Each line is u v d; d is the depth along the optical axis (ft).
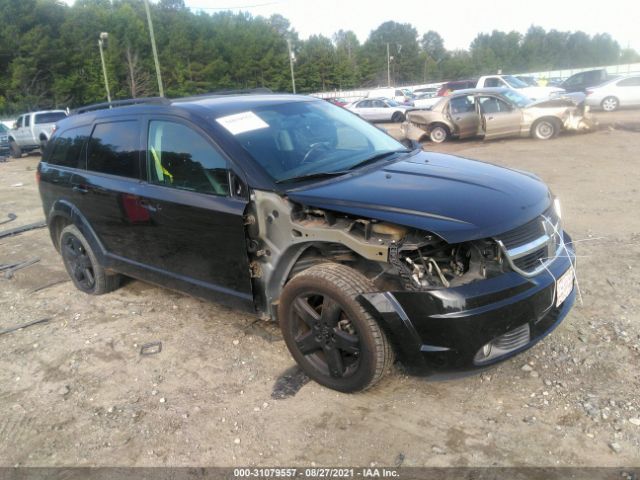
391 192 10.16
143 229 13.57
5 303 16.94
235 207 11.19
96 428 10.36
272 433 9.78
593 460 8.55
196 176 12.12
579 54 444.96
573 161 33.78
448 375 9.48
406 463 8.81
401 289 9.62
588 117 45.37
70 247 17.02
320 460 9.04
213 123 12.02
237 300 11.99
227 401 10.83
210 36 265.95
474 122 47.75
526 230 9.73
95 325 14.78
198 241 12.19
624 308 13.14
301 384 11.18
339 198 10.08
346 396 10.64
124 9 234.99
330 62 288.51
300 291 10.43
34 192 38.01
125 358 12.88
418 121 51.44
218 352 12.75
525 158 36.55
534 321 9.64
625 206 22.15
